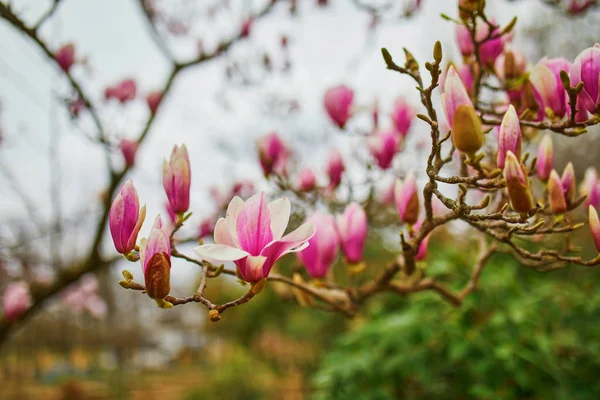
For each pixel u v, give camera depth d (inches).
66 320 144.5
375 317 74.1
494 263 68.4
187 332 556.4
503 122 27.8
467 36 36.2
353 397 61.5
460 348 56.2
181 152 30.7
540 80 31.4
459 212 27.6
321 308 37.5
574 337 62.9
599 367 58.9
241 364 195.6
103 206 65.6
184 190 30.7
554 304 60.6
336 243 36.9
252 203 25.8
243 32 73.1
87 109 58.8
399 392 65.7
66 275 65.7
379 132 45.2
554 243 41.5
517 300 60.6
